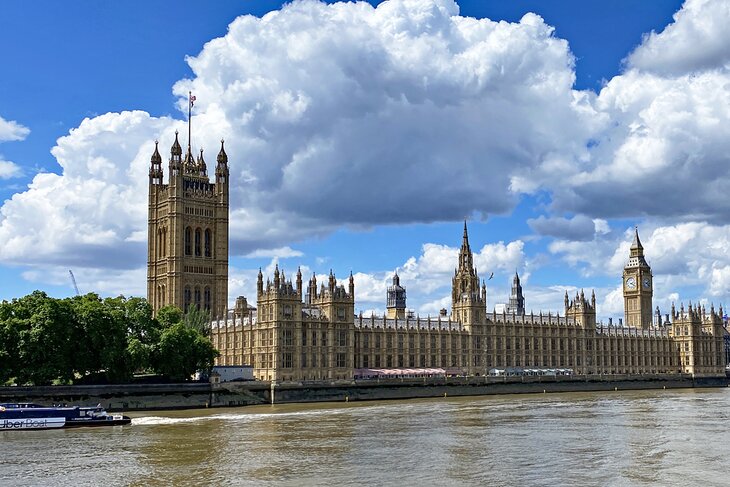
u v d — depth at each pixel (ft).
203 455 386.52
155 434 463.01
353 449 407.44
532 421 548.31
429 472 346.13
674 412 625.41
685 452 401.08
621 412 625.82
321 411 634.43
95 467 354.33
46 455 385.09
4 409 485.15
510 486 319.47
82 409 504.43
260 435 460.55
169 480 328.08
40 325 606.14
